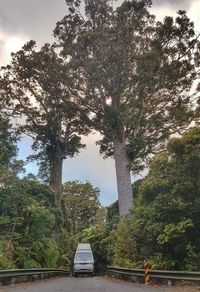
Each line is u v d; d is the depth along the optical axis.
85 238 54.12
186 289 18.59
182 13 42.91
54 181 56.25
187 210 25.14
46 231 40.09
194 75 44.12
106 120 43.75
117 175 44.62
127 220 34.47
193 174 25.56
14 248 35.69
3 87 51.34
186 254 25.69
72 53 45.34
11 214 37.94
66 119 53.53
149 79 41.94
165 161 27.80
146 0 42.91
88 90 45.00
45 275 33.50
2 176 38.59
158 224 26.12
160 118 43.78
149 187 27.48
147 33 44.22
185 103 45.19
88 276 42.59
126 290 18.31
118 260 32.50
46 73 46.53
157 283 23.55
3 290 18.89
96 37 43.19
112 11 45.72
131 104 43.56
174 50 43.72
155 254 27.22
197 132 26.55
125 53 42.97
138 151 44.09
